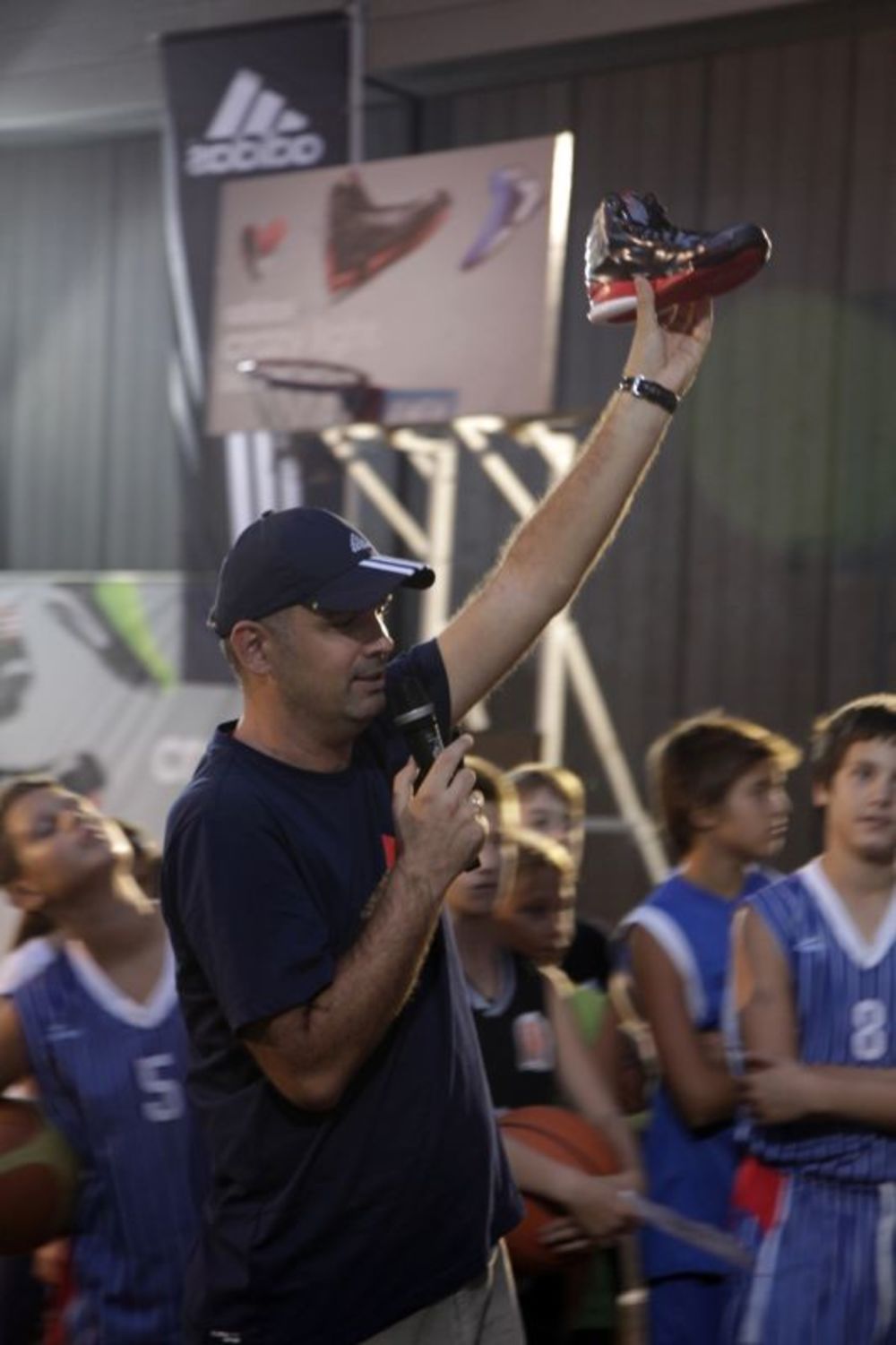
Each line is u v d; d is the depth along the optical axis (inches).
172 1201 209.6
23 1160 210.8
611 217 184.9
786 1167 218.1
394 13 655.1
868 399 605.0
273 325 597.9
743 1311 218.7
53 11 747.4
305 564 162.1
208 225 641.0
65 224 791.1
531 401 546.6
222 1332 168.2
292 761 167.6
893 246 600.7
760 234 181.8
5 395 804.6
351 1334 165.5
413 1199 164.2
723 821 248.8
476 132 685.9
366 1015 153.9
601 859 642.2
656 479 644.1
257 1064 164.7
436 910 155.8
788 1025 217.0
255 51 634.2
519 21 631.2
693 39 618.2
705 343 188.1
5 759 593.0
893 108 601.0
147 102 725.3
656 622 642.8
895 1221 214.8
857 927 218.4
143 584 579.8
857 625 605.3
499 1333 177.2
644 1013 248.8
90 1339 213.2
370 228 580.4
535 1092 233.9
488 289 554.9
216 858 159.6
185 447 655.8
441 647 182.2
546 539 183.6
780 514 620.7
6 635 597.3
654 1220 219.1
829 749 222.8
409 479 692.7
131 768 578.9
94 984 214.1
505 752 466.0
